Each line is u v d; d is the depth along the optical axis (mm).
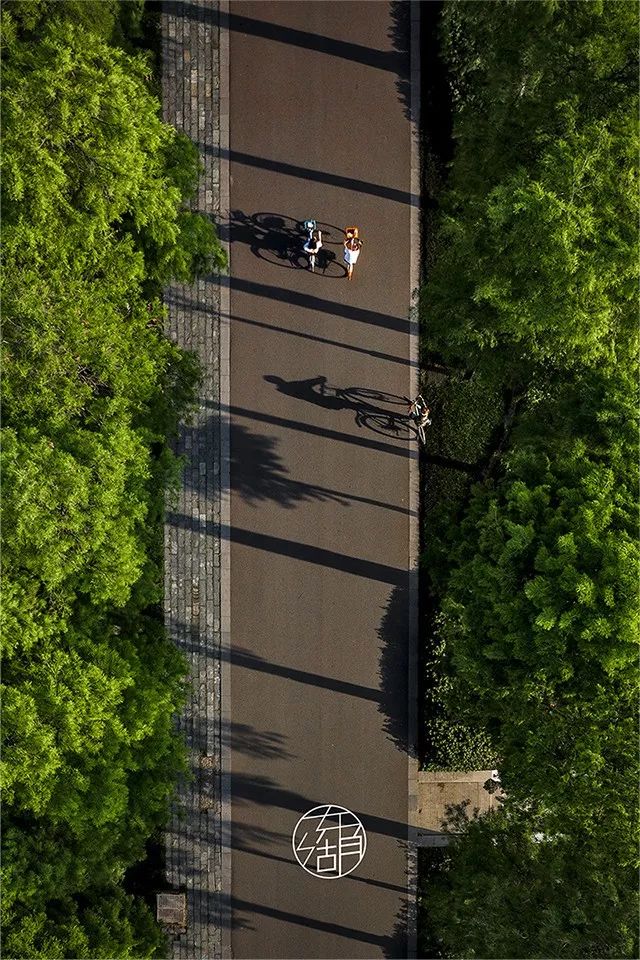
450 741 22859
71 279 16297
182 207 22078
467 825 20484
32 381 16109
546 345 17344
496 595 16734
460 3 20125
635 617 14977
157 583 22359
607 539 15648
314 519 22906
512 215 16234
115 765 16547
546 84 17469
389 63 22688
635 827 15859
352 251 22016
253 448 22797
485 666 17281
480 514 18688
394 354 22891
